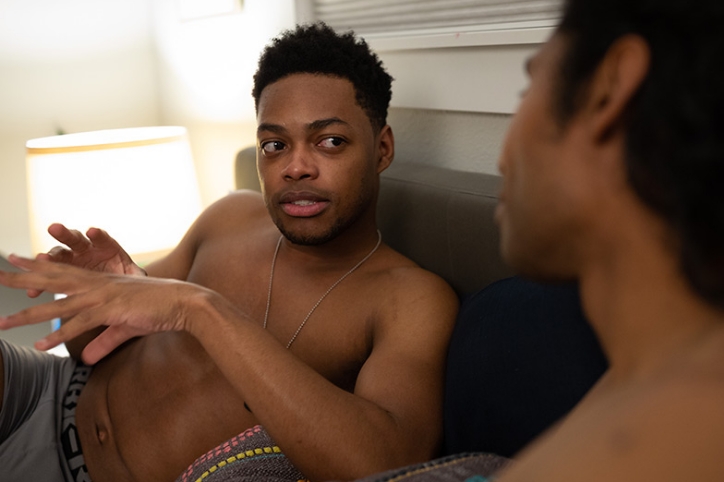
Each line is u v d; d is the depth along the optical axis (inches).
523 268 16.7
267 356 33.9
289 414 32.8
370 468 32.3
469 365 34.5
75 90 100.8
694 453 9.7
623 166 13.5
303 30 46.8
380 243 47.3
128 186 70.9
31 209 71.6
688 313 12.8
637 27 13.1
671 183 12.3
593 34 13.8
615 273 14.1
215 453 36.1
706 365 10.8
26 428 47.7
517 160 16.0
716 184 11.8
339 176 43.2
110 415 46.4
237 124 86.9
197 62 93.7
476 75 50.5
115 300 34.5
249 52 81.6
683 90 12.0
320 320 44.3
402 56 57.9
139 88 105.7
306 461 32.6
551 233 15.4
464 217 43.9
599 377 27.8
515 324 32.9
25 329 89.0
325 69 43.8
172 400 44.1
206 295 35.5
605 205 14.1
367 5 64.5
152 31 105.1
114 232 70.7
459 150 54.5
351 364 43.2
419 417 36.0
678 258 12.6
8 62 95.7
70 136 81.9
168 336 47.3
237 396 42.4
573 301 30.8
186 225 75.4
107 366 49.9
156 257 73.0
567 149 14.6
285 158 43.7
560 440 11.6
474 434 33.1
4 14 94.4
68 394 50.3
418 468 24.0
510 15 49.2
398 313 40.9
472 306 37.5
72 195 69.1
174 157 74.4
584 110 14.2
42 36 97.4
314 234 43.7
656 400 10.5
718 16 11.9
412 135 59.1
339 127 42.9
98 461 46.0
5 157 97.5
